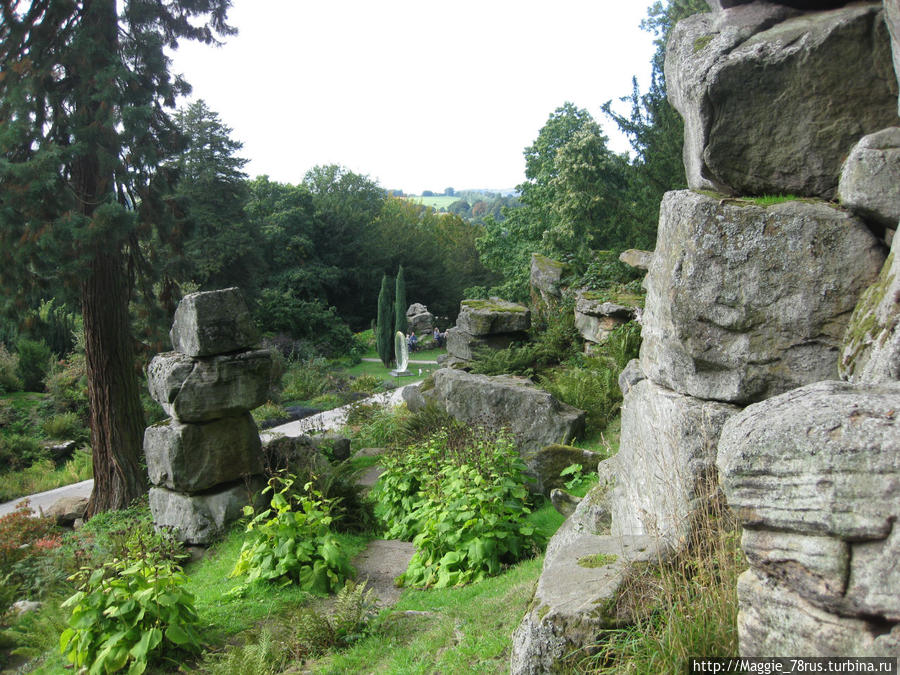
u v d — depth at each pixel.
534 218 32.50
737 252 3.52
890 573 1.88
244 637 5.70
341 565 6.83
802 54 3.52
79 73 11.90
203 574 7.66
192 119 34.75
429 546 6.68
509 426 9.77
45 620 6.65
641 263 13.31
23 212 11.45
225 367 8.58
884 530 1.90
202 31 14.21
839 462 2.00
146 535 7.60
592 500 5.52
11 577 8.37
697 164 4.05
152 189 13.38
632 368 8.27
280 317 38.56
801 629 2.09
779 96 3.64
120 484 12.35
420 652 4.52
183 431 8.42
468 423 9.93
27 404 22.77
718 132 3.81
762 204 3.53
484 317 17.58
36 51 11.88
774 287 3.46
